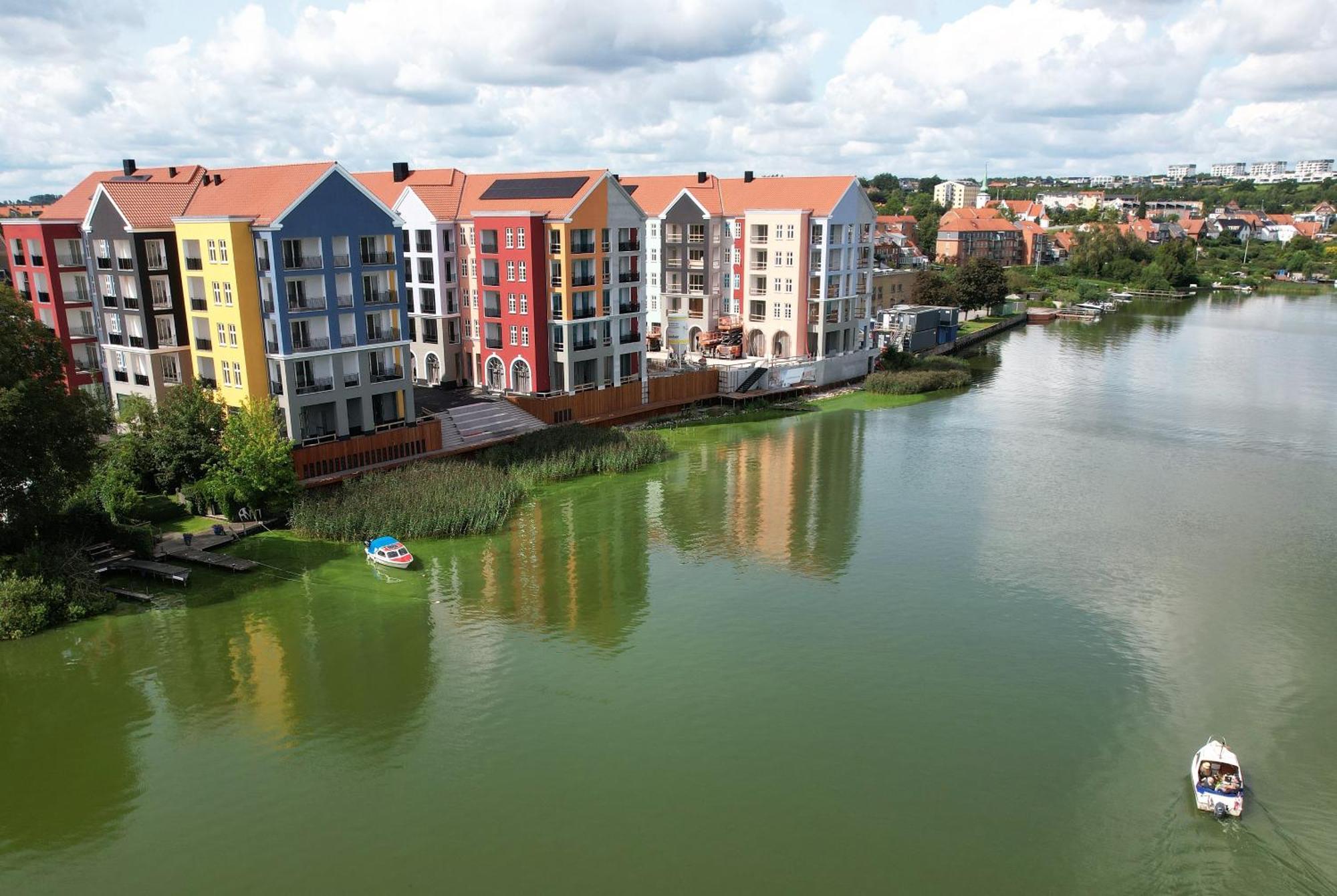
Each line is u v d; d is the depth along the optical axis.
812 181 97.94
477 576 48.47
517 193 77.25
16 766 32.78
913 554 51.47
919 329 115.44
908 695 36.81
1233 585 47.31
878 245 173.00
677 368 90.88
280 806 30.44
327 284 58.16
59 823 29.86
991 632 42.19
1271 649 40.53
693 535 54.59
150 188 62.94
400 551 49.50
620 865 27.47
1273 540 53.47
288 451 54.78
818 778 31.52
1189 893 26.33
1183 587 47.06
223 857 28.19
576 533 54.78
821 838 28.62
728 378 87.06
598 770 32.06
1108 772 31.92
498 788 31.16
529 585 47.31
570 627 42.69
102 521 49.44
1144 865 27.48
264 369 58.19
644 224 80.81
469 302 79.00
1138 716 35.34
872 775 31.70
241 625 42.88
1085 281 194.88
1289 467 68.38
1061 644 41.00
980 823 29.33
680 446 75.06
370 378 61.34
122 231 61.03
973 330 135.88
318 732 34.59
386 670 38.94
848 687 37.41
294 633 42.16
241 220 55.47
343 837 28.95
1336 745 33.44
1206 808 29.69
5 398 40.47
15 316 43.16
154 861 28.03
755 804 30.19
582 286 74.81
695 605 44.97
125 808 30.48
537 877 27.05
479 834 28.95
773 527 55.81
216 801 30.77
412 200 78.06
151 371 62.94
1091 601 45.41
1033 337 137.75
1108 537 54.03
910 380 95.50
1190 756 32.84
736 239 99.56
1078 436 77.69
